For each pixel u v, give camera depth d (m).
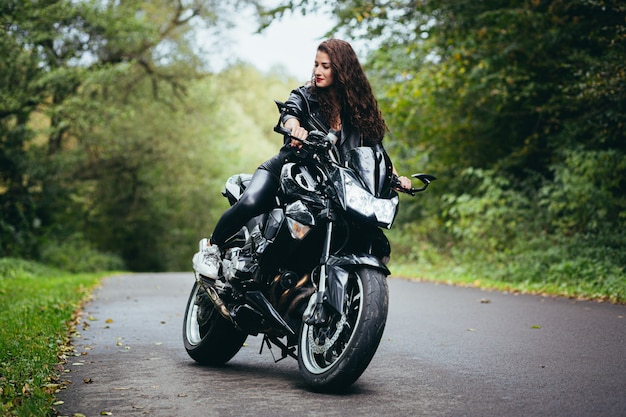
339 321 4.36
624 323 7.13
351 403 4.20
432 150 17.39
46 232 25.58
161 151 33.25
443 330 7.07
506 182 14.79
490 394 4.37
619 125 12.29
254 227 4.90
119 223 35.03
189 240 38.78
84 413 4.01
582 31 13.12
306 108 4.75
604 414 3.88
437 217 18.05
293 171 4.62
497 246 14.82
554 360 5.38
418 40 15.34
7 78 21.02
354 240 4.49
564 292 10.34
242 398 4.35
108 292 12.48
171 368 5.36
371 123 4.73
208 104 33.53
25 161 23.27
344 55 4.70
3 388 4.36
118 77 30.00
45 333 6.68
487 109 15.44
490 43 14.28
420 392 4.46
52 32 20.19
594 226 12.48
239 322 4.81
